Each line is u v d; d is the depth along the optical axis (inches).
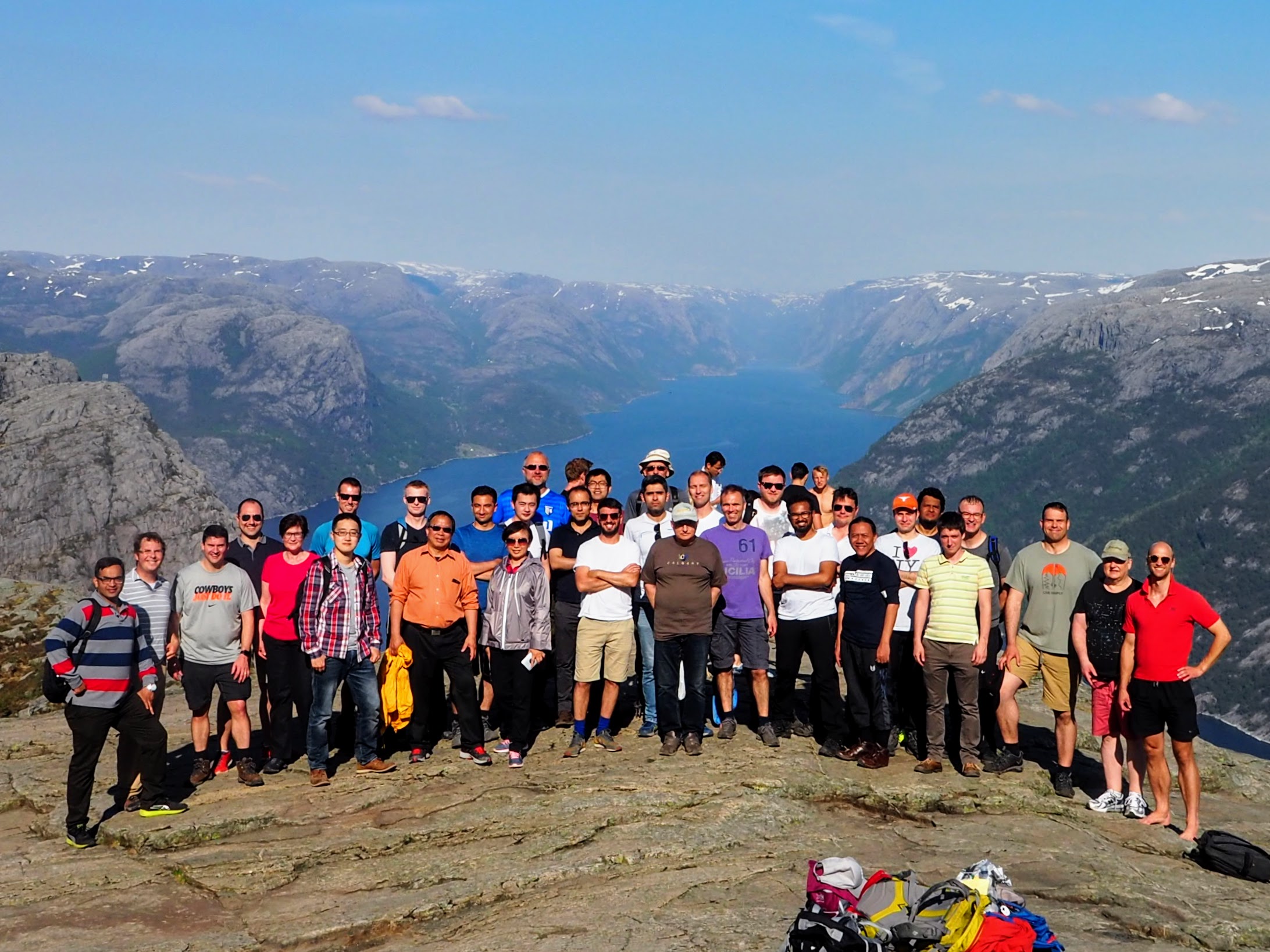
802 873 375.6
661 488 530.9
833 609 515.8
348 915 346.3
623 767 491.2
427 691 511.2
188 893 375.9
